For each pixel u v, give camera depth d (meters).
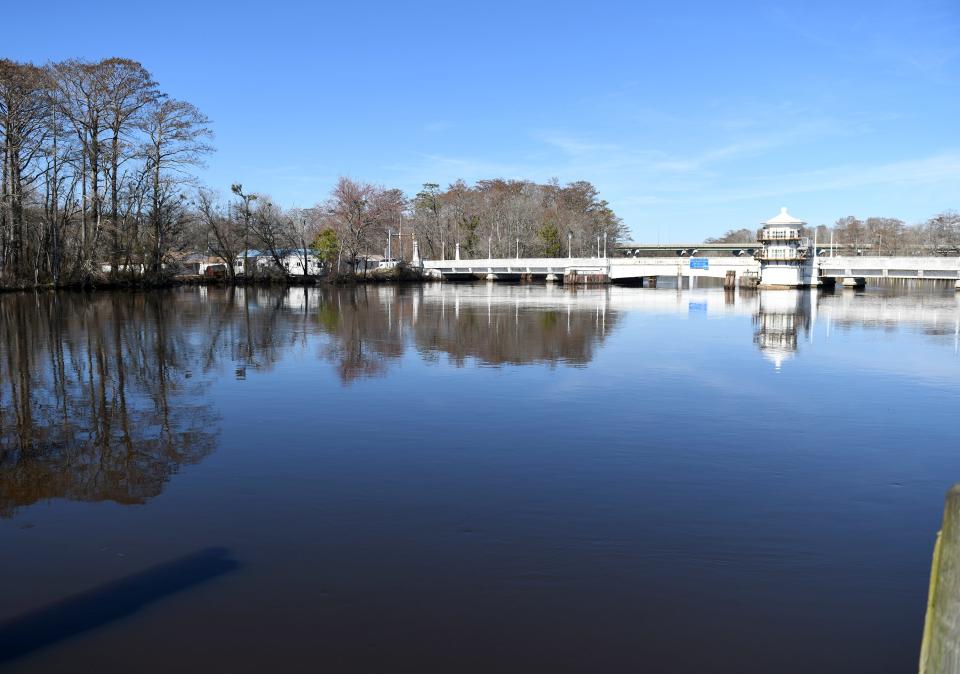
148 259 63.97
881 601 5.55
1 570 6.09
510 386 15.23
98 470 9.03
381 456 9.71
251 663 4.67
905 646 4.91
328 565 6.17
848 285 75.94
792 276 70.94
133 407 12.97
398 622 5.20
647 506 7.73
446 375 16.70
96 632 5.07
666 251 157.12
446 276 106.06
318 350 21.30
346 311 38.97
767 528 7.10
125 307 39.91
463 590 5.70
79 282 55.56
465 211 123.62
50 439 10.62
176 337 24.58
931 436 11.00
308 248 101.44
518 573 6.02
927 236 120.44
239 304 44.53
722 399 13.84
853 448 10.27
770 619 5.27
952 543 2.88
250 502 7.80
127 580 5.89
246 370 17.36
